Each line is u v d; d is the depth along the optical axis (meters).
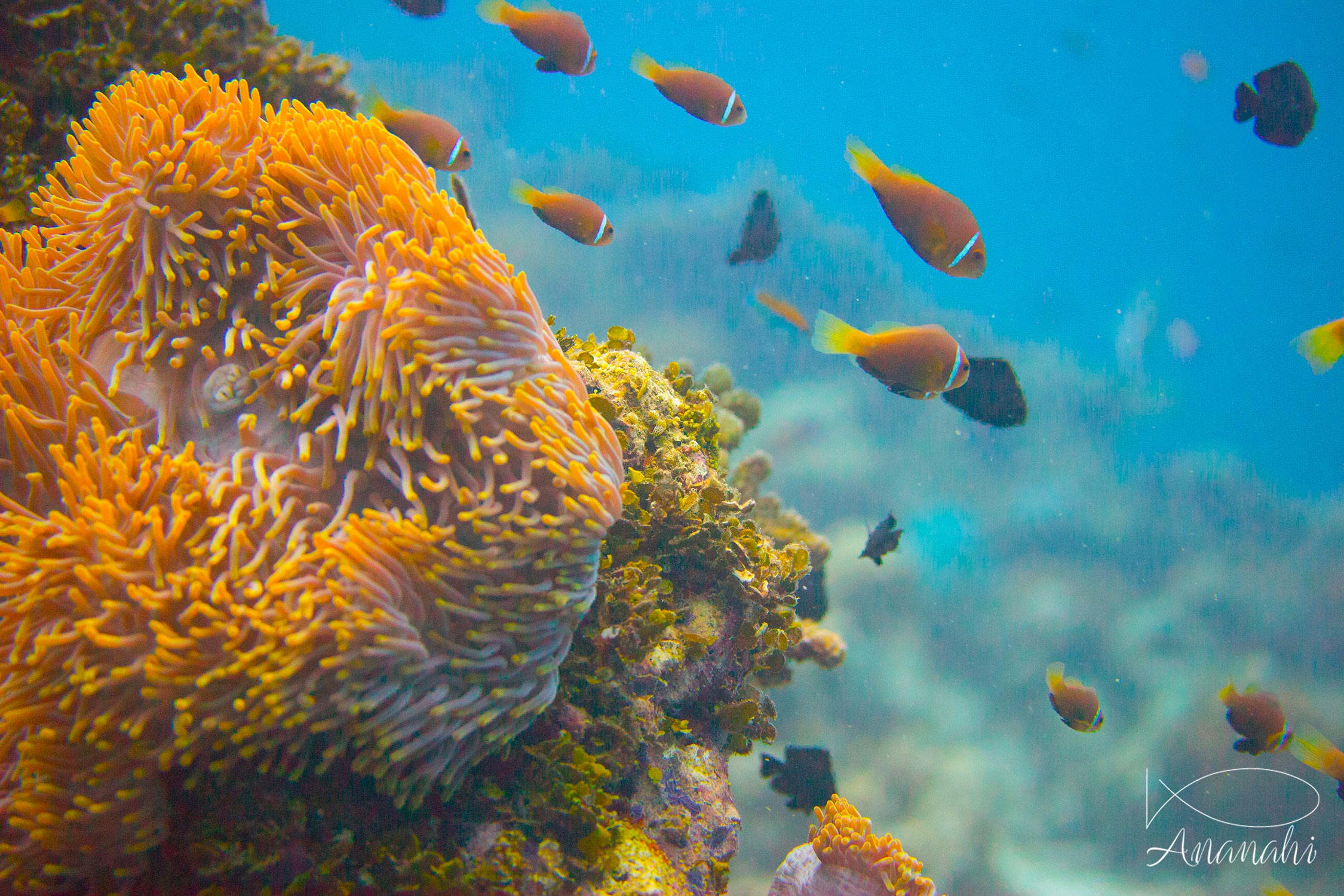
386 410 2.04
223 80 4.54
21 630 1.82
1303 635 13.80
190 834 2.01
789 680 5.00
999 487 16.39
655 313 18.00
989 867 10.38
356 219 2.19
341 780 2.10
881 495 15.45
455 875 2.13
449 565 1.97
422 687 1.98
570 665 2.53
